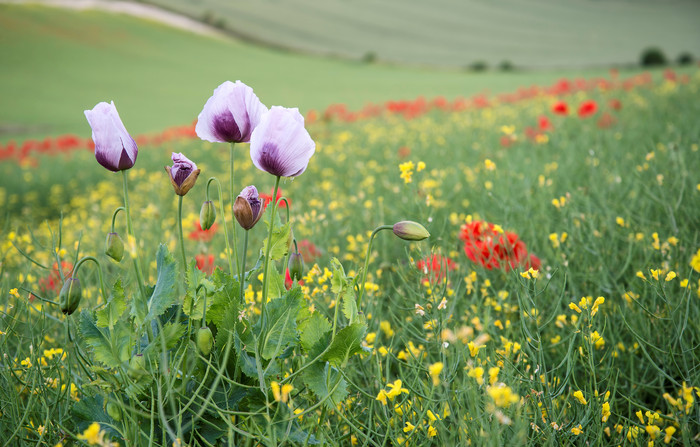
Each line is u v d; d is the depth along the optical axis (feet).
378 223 11.31
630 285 7.55
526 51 228.84
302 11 272.31
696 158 12.41
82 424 4.84
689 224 9.14
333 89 128.77
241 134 4.98
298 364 5.32
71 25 192.44
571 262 8.61
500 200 10.94
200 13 244.63
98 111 4.64
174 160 4.98
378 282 8.60
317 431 4.88
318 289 6.72
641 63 141.59
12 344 7.26
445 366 5.28
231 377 4.99
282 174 4.94
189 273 4.92
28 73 142.10
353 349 4.69
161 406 4.21
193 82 146.72
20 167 40.52
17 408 5.37
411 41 246.27
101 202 24.53
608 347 6.53
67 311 4.61
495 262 8.09
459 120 35.22
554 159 16.26
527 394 5.37
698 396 5.48
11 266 11.23
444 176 14.65
